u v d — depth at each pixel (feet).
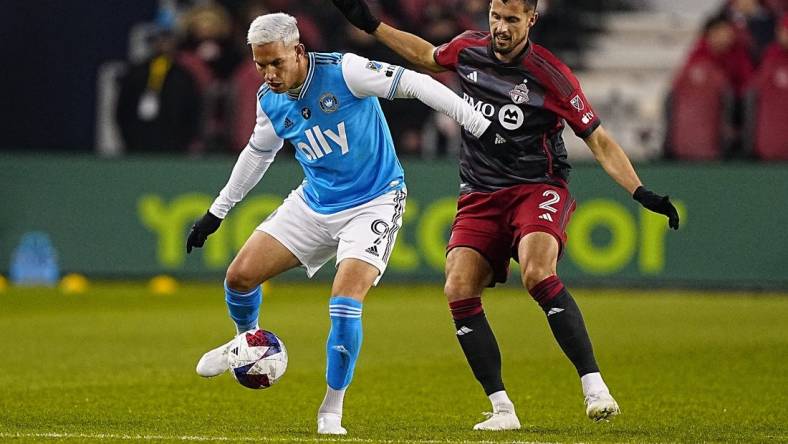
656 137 208.44
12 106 208.03
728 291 188.55
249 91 200.44
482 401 90.07
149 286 193.16
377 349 122.11
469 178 78.69
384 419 80.84
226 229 193.98
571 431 75.10
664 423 79.25
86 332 135.03
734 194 188.55
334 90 73.82
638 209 189.37
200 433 72.02
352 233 74.90
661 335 134.21
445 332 136.77
